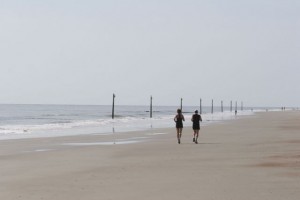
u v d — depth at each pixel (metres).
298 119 76.19
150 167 16.09
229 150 22.39
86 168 16.16
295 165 16.05
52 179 13.61
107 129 46.19
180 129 28.09
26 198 10.73
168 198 10.44
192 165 16.48
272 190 11.23
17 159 19.39
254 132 38.59
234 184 12.18
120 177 13.79
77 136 35.22
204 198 10.38
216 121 68.25
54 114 121.25
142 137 33.94
